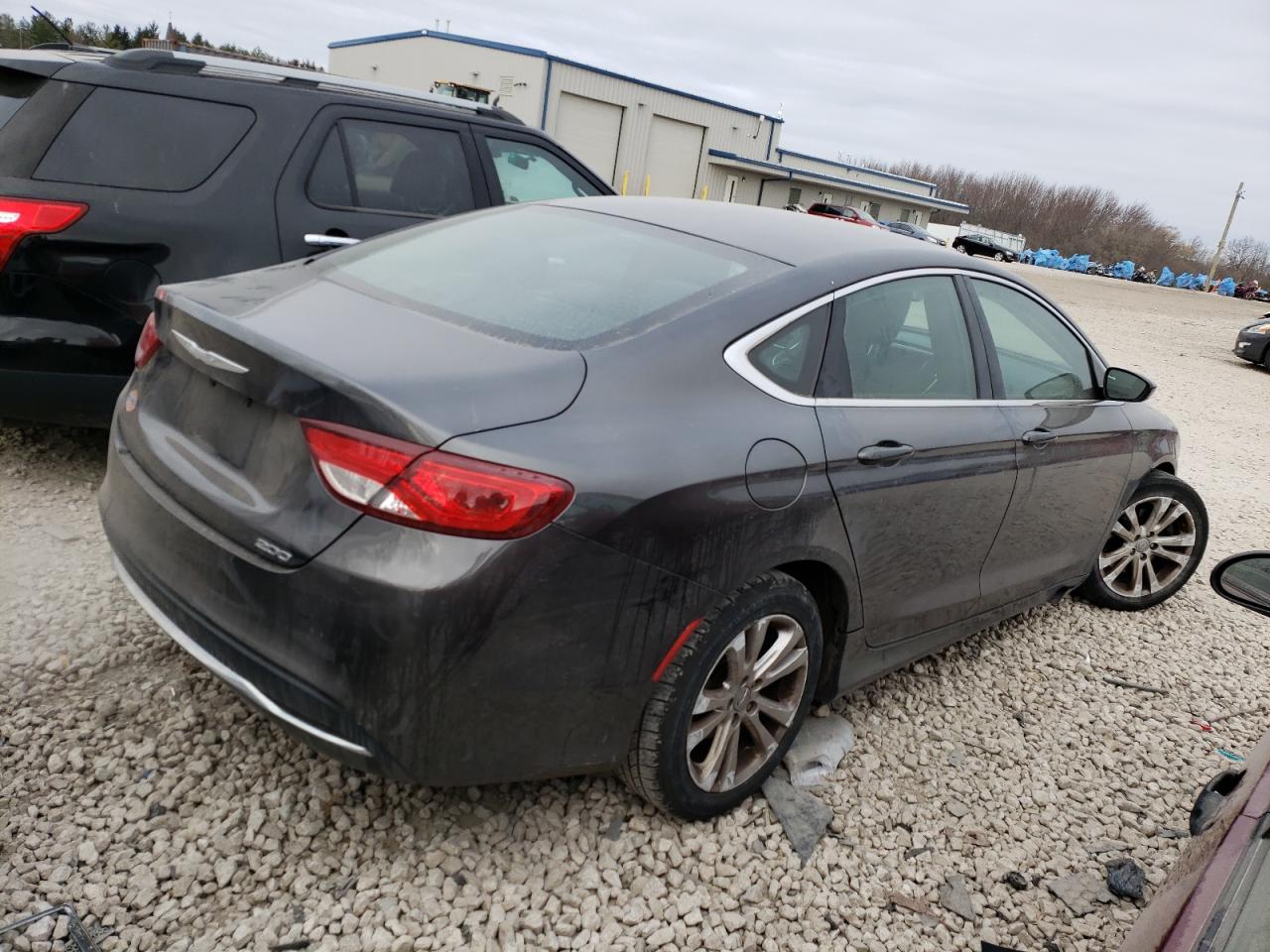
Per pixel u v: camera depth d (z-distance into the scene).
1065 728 3.45
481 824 2.48
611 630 2.11
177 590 2.21
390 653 1.90
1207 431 9.84
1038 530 3.54
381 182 4.64
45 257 3.65
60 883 2.13
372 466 1.89
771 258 2.73
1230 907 1.42
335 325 2.23
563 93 34.47
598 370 2.19
